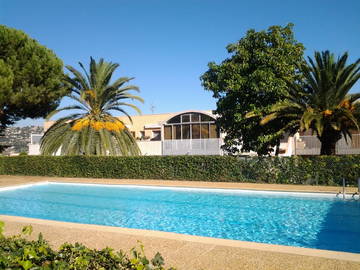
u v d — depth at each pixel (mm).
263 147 19578
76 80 25969
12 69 23047
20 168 24922
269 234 9781
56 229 8367
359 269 5207
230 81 18578
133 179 20938
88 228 8469
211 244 6840
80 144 24812
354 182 15758
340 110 17047
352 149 23828
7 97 22812
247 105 18547
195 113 29578
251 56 18844
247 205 13844
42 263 3113
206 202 14750
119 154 26422
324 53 18031
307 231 9977
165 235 7660
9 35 23016
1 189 18562
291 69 18094
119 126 26453
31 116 27203
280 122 19203
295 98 18625
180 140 29141
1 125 27234
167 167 20188
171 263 5656
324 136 18734
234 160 18438
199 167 19281
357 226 10375
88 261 3201
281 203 13906
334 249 8273
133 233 7883
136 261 3053
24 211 14031
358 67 17297
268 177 17594
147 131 41344
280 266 5410
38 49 24828
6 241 3990
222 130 20812
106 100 26781
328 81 17125
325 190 14617
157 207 14180
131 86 26906
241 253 6176
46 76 24812
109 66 26891
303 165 16828
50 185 20312
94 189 18750
